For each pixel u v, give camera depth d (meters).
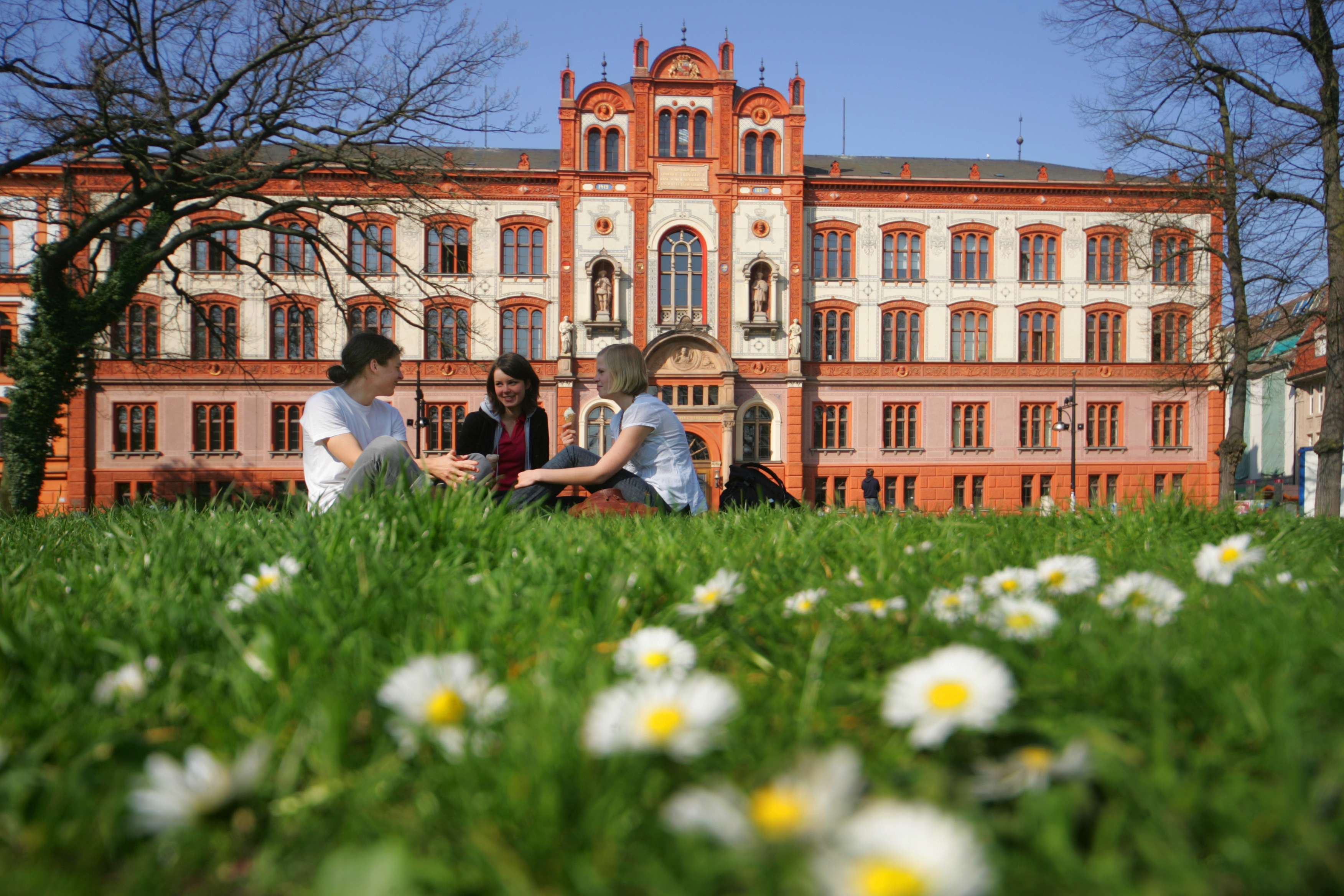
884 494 37.47
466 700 1.16
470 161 40.03
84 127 15.61
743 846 0.74
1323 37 15.04
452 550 2.58
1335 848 0.80
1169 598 1.69
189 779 0.96
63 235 20.58
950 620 1.71
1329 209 15.47
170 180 18.06
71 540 4.07
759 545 2.86
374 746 1.19
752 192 36.66
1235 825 0.85
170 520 3.58
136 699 1.39
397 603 1.90
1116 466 38.22
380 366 5.34
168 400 35.34
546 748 1.00
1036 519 3.82
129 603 2.06
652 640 1.50
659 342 35.53
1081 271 38.34
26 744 1.24
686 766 1.05
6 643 1.61
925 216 37.88
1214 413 38.41
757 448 36.56
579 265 36.25
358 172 19.31
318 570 2.24
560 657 1.49
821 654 1.48
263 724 1.23
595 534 3.08
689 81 36.41
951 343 37.94
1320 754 1.02
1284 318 17.88
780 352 36.69
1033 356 38.38
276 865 0.93
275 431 35.81
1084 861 0.83
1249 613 1.65
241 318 35.91
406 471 4.33
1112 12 17.11
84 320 18.55
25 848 0.97
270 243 36.00
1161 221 21.11
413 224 35.88
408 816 1.00
